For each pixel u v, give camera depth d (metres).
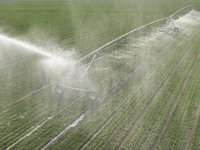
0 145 5.81
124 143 5.84
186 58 12.20
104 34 19.03
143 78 9.79
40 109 7.52
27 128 6.52
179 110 7.25
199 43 15.06
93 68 11.14
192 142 5.80
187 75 10.00
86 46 15.51
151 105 7.59
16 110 7.45
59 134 6.26
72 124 6.70
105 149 5.64
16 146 5.79
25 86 9.28
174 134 6.12
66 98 8.26
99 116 7.06
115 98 8.14
